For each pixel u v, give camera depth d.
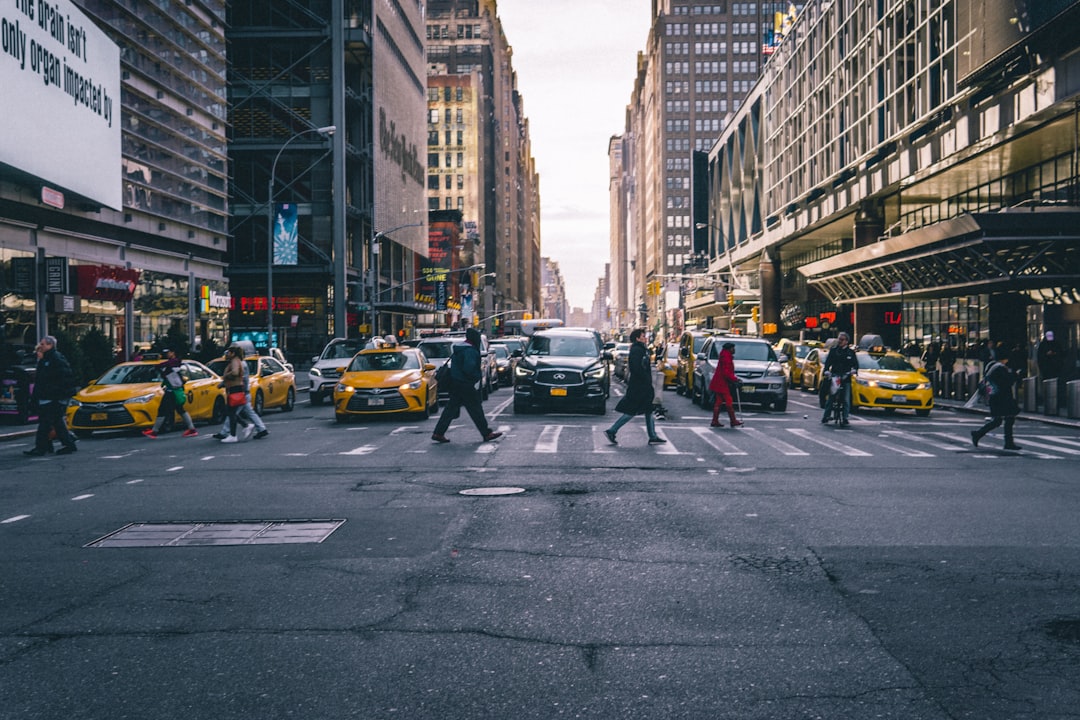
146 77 39.75
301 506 9.76
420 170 95.31
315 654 5.05
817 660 4.92
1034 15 28.80
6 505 10.07
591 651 5.08
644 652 5.06
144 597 6.26
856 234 52.38
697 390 26.33
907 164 42.47
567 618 5.70
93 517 9.30
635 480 11.52
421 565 7.08
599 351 23.22
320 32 65.19
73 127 30.98
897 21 43.03
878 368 24.22
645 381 15.70
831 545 7.77
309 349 66.62
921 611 5.83
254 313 66.88
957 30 35.06
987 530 8.40
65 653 5.11
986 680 4.62
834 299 55.19
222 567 7.09
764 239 76.38
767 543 7.85
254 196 65.94
